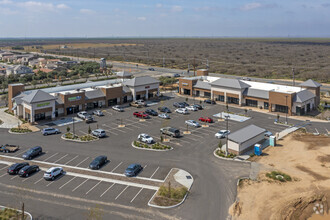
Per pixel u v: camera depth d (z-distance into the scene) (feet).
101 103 276.41
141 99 308.40
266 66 581.94
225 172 141.69
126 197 117.91
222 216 105.60
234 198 118.01
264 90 272.51
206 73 369.09
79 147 175.63
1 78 441.68
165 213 107.04
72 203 113.70
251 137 170.60
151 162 153.48
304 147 174.81
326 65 571.28
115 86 288.71
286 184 129.59
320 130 207.31
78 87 284.82
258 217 105.70
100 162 147.64
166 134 198.80
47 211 108.37
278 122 225.56
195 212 107.86
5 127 218.18
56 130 202.28
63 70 523.70
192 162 153.58
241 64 625.41
